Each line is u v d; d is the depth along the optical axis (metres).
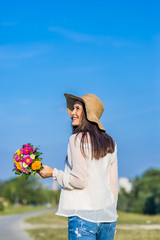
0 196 116.62
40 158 2.62
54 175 2.46
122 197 48.88
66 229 14.73
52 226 17.41
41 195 118.19
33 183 117.69
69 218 2.37
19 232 13.68
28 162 2.54
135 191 53.06
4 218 31.16
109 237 2.46
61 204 2.42
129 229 14.25
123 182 54.91
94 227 2.34
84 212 2.33
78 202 2.36
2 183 119.75
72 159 2.42
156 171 56.75
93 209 2.35
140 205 44.16
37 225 18.61
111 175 2.61
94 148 2.42
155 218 27.62
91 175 2.40
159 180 52.66
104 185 2.45
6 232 13.79
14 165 2.63
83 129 2.53
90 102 2.66
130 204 46.44
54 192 132.12
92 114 2.59
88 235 2.32
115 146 2.64
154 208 42.69
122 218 27.78
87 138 2.45
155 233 11.84
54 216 32.72
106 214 2.39
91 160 2.42
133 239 9.88
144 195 45.31
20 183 116.81
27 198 115.31
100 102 2.75
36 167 2.53
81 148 2.39
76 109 2.64
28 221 23.42
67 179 2.36
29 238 10.98
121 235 11.20
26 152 2.59
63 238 10.39
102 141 2.50
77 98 2.62
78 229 2.32
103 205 2.39
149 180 52.78
